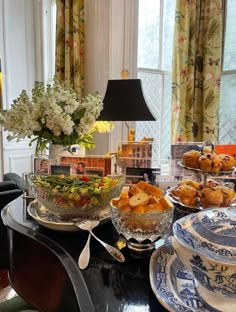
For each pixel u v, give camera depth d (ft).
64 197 2.89
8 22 10.76
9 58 10.95
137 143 4.23
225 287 1.53
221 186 3.11
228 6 7.42
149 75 9.01
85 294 1.93
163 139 9.43
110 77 8.04
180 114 7.43
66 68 9.08
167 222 2.41
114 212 2.48
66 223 2.81
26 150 11.65
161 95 9.36
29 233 2.81
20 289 3.03
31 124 3.72
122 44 7.79
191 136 7.52
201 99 7.47
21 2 11.03
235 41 7.43
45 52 11.66
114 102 5.24
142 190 2.56
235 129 7.69
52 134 3.92
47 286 2.59
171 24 9.03
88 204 2.92
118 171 3.93
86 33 8.71
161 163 4.22
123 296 1.91
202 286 1.68
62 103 3.87
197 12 7.13
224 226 1.87
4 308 3.40
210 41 7.02
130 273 2.17
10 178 7.99
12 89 11.17
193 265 1.60
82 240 2.69
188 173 3.82
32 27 11.50
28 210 3.30
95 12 8.29
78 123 4.09
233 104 7.66
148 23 8.74
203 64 7.29
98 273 2.16
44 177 3.25
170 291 1.81
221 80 7.74
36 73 11.85
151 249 2.45
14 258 3.10
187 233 1.81
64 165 3.74
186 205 2.96
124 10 7.64
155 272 2.00
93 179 3.26
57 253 2.42
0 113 3.89
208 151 3.45
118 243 2.64
